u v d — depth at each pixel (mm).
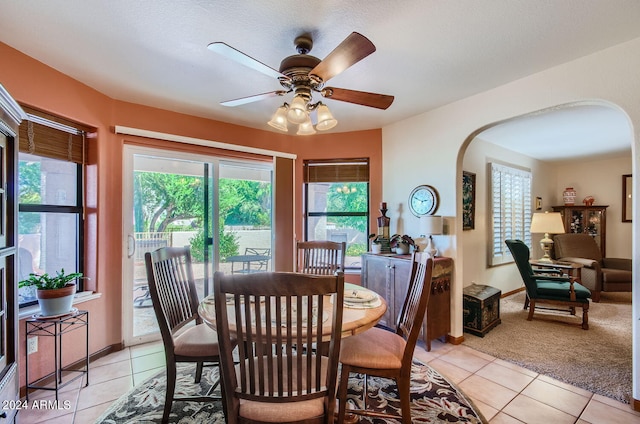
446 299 2920
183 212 3211
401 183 3502
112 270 2740
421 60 2143
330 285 1164
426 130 3211
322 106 1939
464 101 2852
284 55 2070
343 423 1655
